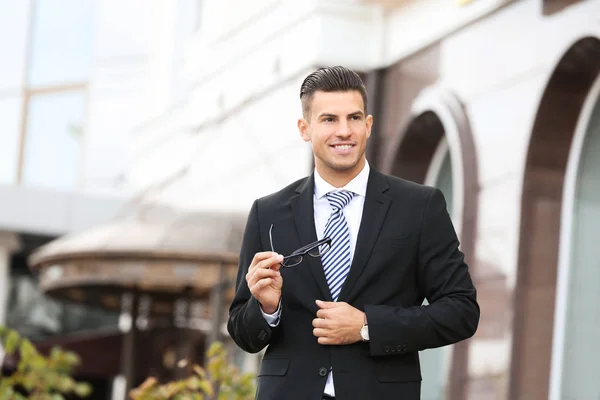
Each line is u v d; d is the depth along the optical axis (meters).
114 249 9.91
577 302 7.58
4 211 17.61
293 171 10.53
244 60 12.03
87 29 20.47
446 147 9.62
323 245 3.69
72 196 17.98
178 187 14.34
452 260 3.69
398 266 3.65
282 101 10.90
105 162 19.72
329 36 10.08
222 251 9.77
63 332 19.17
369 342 3.49
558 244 7.70
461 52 8.76
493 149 8.20
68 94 20.39
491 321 7.95
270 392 3.61
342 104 3.65
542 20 7.65
